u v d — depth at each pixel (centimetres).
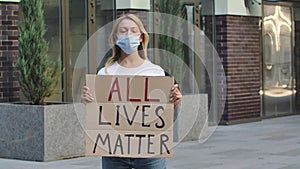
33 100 1154
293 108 2011
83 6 1424
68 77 1370
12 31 1233
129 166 534
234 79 1711
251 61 1777
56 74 1183
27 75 1144
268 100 1898
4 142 1141
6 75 1225
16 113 1123
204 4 1686
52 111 1102
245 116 1753
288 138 1428
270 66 1903
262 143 1341
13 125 1127
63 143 1121
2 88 1219
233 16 1712
